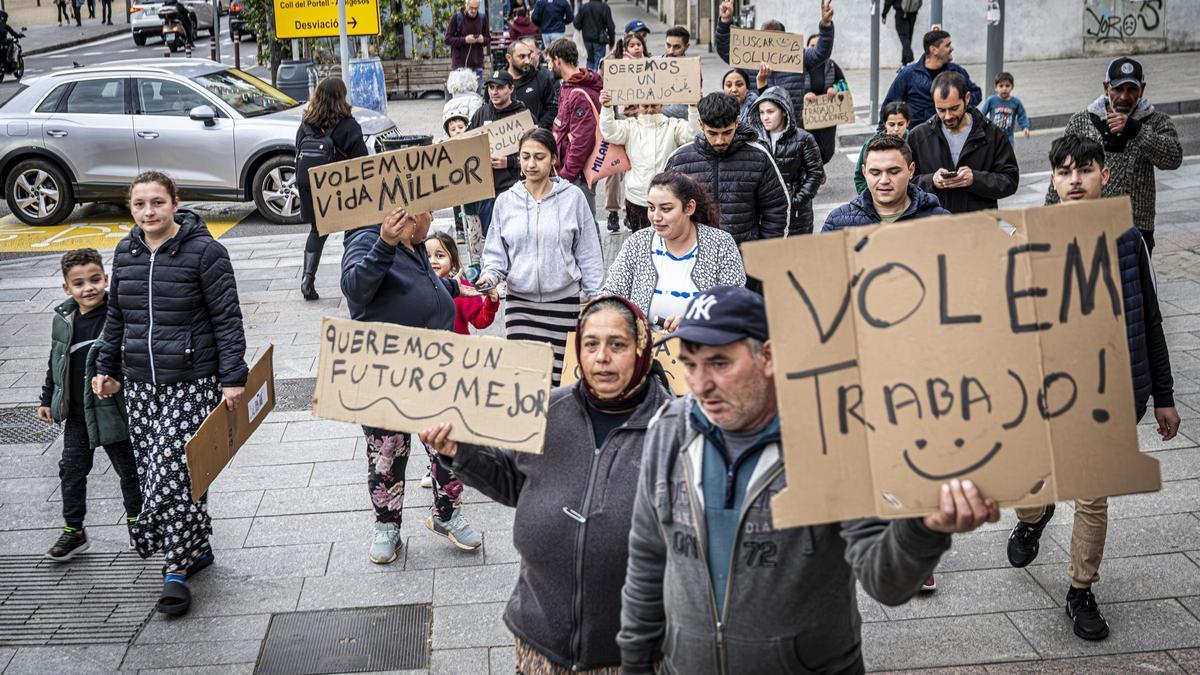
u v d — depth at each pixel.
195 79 14.25
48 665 4.82
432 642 4.91
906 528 2.47
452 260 6.51
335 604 5.25
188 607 5.22
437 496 5.62
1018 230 2.42
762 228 6.70
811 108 10.98
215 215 14.67
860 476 2.45
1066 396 2.42
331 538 5.86
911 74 10.12
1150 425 6.66
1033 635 4.78
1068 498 2.41
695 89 8.98
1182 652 4.61
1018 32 23.89
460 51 20.12
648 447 3.05
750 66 10.41
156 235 5.18
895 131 7.98
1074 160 4.79
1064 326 2.42
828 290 2.46
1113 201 2.42
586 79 9.62
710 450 2.88
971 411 2.42
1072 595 4.83
